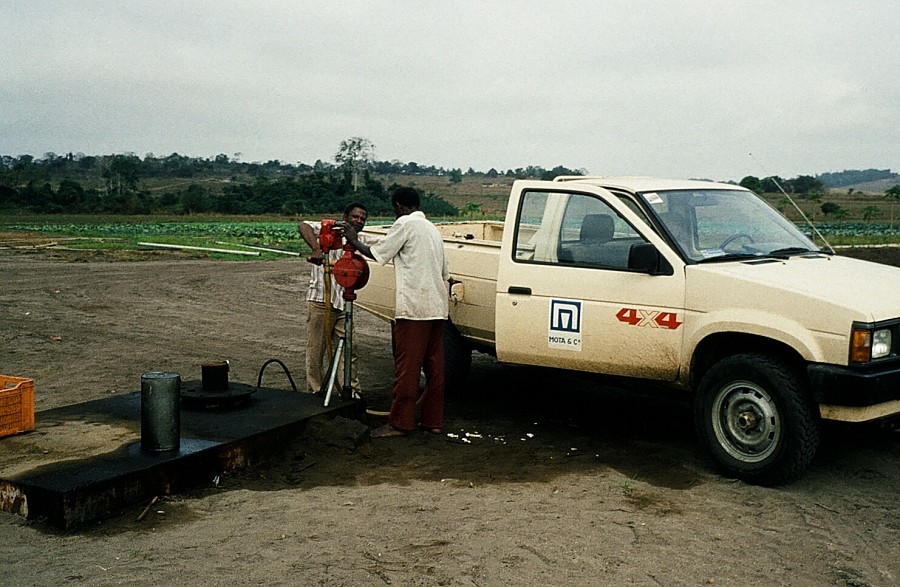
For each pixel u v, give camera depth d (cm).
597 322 664
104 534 483
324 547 470
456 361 841
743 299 598
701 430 621
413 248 688
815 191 11294
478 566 448
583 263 680
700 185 739
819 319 565
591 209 687
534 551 470
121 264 2436
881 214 8438
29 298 1580
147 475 530
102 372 953
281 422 640
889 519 534
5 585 414
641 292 644
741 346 628
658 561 460
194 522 505
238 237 4453
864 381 548
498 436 716
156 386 555
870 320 553
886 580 444
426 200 8538
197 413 662
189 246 3450
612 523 516
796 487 591
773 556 471
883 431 732
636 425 759
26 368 972
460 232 980
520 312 705
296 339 1205
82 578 424
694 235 666
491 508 539
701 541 491
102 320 1342
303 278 2103
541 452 670
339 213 9369
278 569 439
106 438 591
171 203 9838
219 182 17012
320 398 723
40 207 8831
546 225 708
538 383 930
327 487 577
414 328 692
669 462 646
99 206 9038
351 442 648
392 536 489
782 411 572
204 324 1330
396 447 677
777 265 641
